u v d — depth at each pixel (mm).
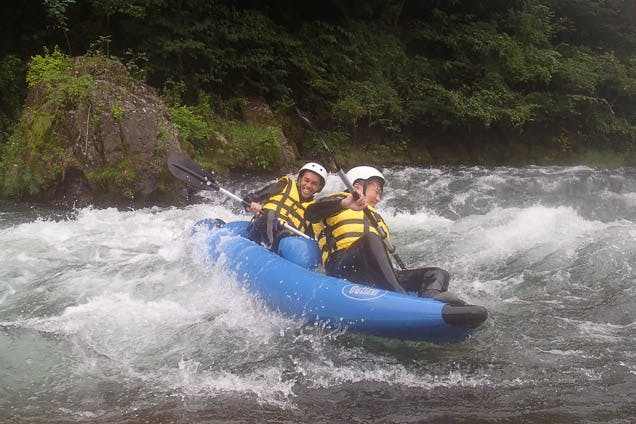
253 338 3574
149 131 7660
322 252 4160
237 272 4195
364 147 12477
